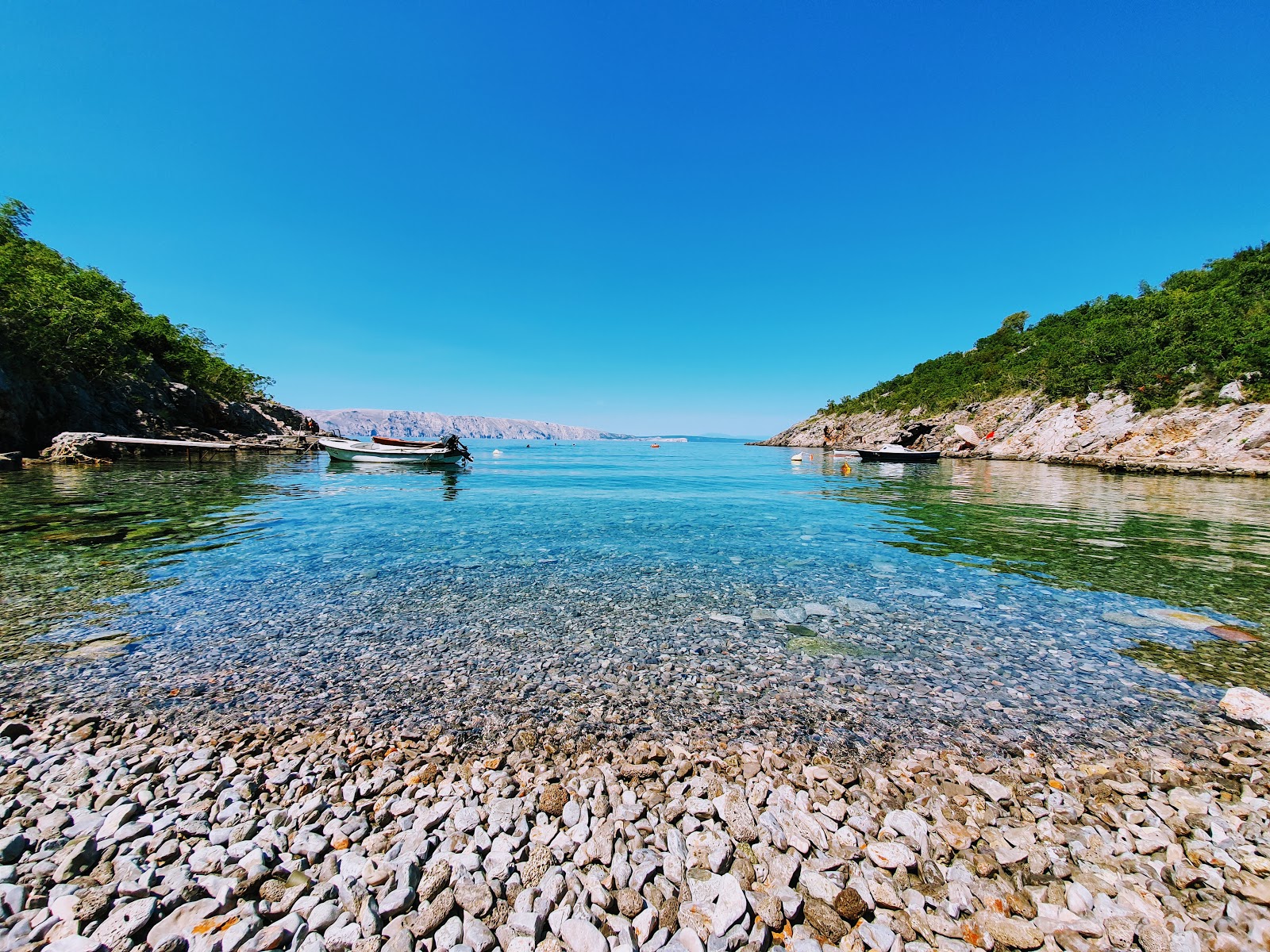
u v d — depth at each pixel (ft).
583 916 7.91
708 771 11.12
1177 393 121.39
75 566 26.11
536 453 221.66
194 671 15.26
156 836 9.12
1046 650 17.49
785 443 337.72
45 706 13.21
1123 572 27.22
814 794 10.48
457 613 20.31
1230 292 162.30
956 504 54.44
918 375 289.12
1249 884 8.31
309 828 9.41
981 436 182.39
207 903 7.86
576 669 15.79
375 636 18.01
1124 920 7.77
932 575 26.40
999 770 11.27
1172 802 10.30
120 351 144.97
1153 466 101.35
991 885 8.45
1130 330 163.02
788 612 20.97
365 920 7.71
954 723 13.12
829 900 8.22
